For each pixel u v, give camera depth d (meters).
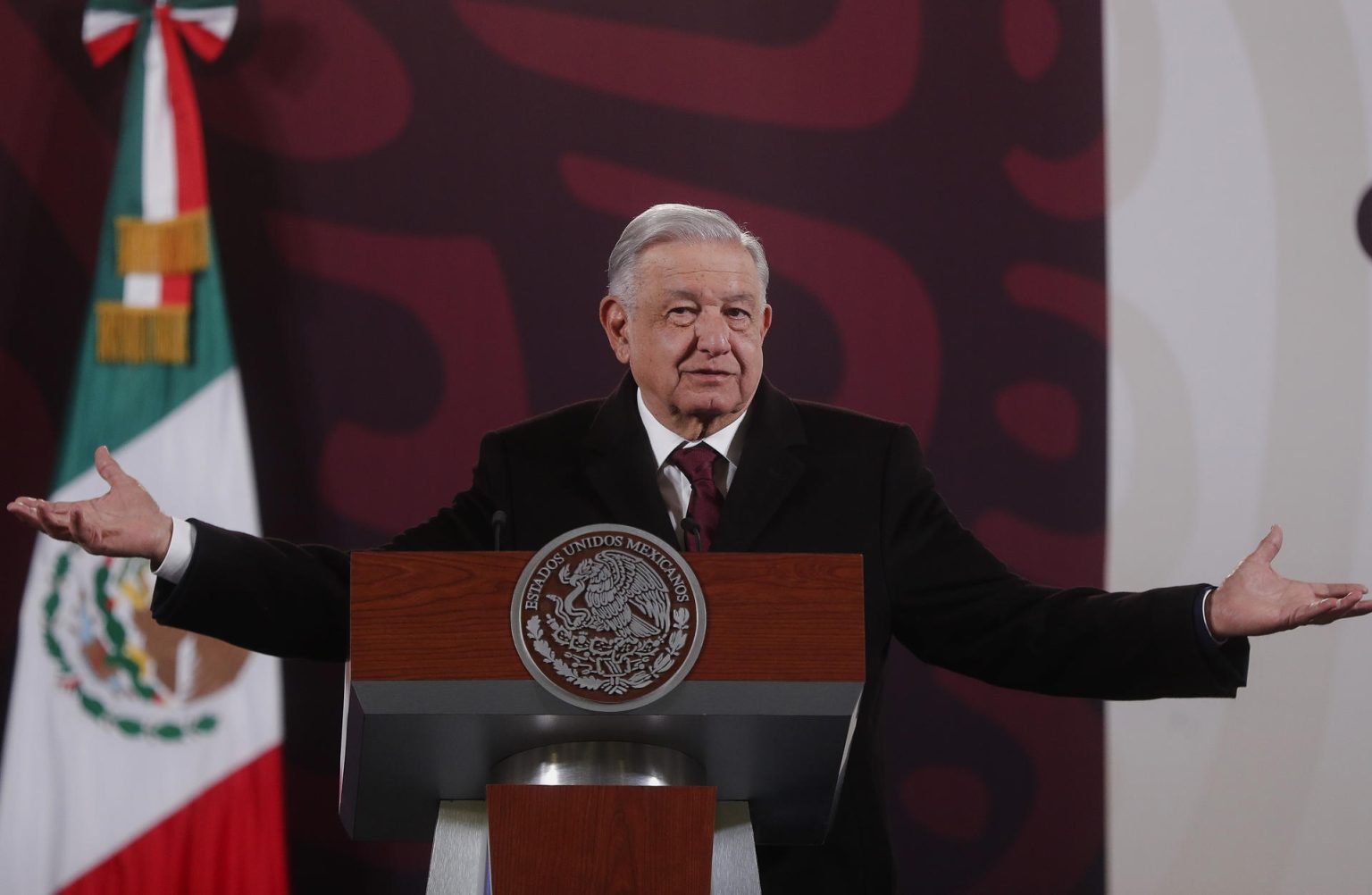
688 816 6.23
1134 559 14.82
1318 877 14.36
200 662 14.51
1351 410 14.96
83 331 14.88
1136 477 14.92
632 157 15.43
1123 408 15.02
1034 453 14.97
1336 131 15.33
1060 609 8.52
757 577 6.44
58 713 14.30
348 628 8.07
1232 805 14.46
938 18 15.49
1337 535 14.81
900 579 8.98
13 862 14.03
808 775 6.83
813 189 15.37
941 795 14.59
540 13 15.55
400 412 15.00
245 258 15.12
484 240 15.27
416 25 15.55
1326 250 15.17
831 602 6.44
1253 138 15.34
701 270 8.98
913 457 9.34
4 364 14.74
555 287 15.24
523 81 15.51
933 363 15.11
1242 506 14.86
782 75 15.52
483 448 9.53
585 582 6.38
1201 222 15.23
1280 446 14.92
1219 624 7.66
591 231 15.34
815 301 15.21
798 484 9.06
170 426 14.80
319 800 14.43
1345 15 15.47
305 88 15.43
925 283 15.23
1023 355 15.11
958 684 14.73
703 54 15.57
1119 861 14.47
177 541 7.77
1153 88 15.43
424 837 7.57
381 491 14.87
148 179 15.16
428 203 15.30
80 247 15.02
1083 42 15.51
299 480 14.84
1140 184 15.30
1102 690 8.37
